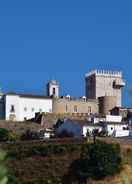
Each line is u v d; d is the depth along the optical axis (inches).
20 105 6993.1
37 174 4291.3
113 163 4252.0
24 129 6186.0
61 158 4377.5
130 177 4239.7
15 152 4505.4
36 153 4463.6
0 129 5487.2
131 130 5984.3
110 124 5935.0
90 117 6663.4
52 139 4586.6
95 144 4377.5
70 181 4210.1
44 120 6628.9
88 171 4220.0
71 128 5644.7
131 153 4483.3
